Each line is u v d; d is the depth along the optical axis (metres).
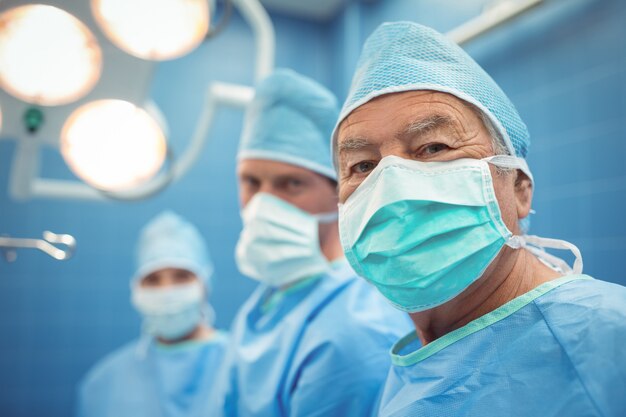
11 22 0.91
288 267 1.24
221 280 2.95
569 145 1.68
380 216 0.71
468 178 0.69
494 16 1.85
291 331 1.17
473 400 0.66
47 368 2.62
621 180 1.50
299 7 3.09
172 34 1.00
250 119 1.32
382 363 1.01
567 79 1.69
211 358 2.00
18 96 1.01
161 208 2.87
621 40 1.52
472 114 0.72
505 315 0.69
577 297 0.65
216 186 2.98
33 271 2.64
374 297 1.15
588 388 0.58
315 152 1.24
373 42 0.83
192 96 2.92
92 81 1.01
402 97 0.71
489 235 0.69
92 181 1.11
